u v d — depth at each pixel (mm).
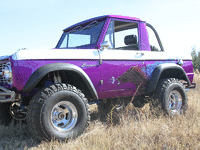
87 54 3336
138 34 4156
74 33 4219
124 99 4191
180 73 4668
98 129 3328
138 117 3869
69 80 3479
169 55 4531
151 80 4098
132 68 3844
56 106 2959
